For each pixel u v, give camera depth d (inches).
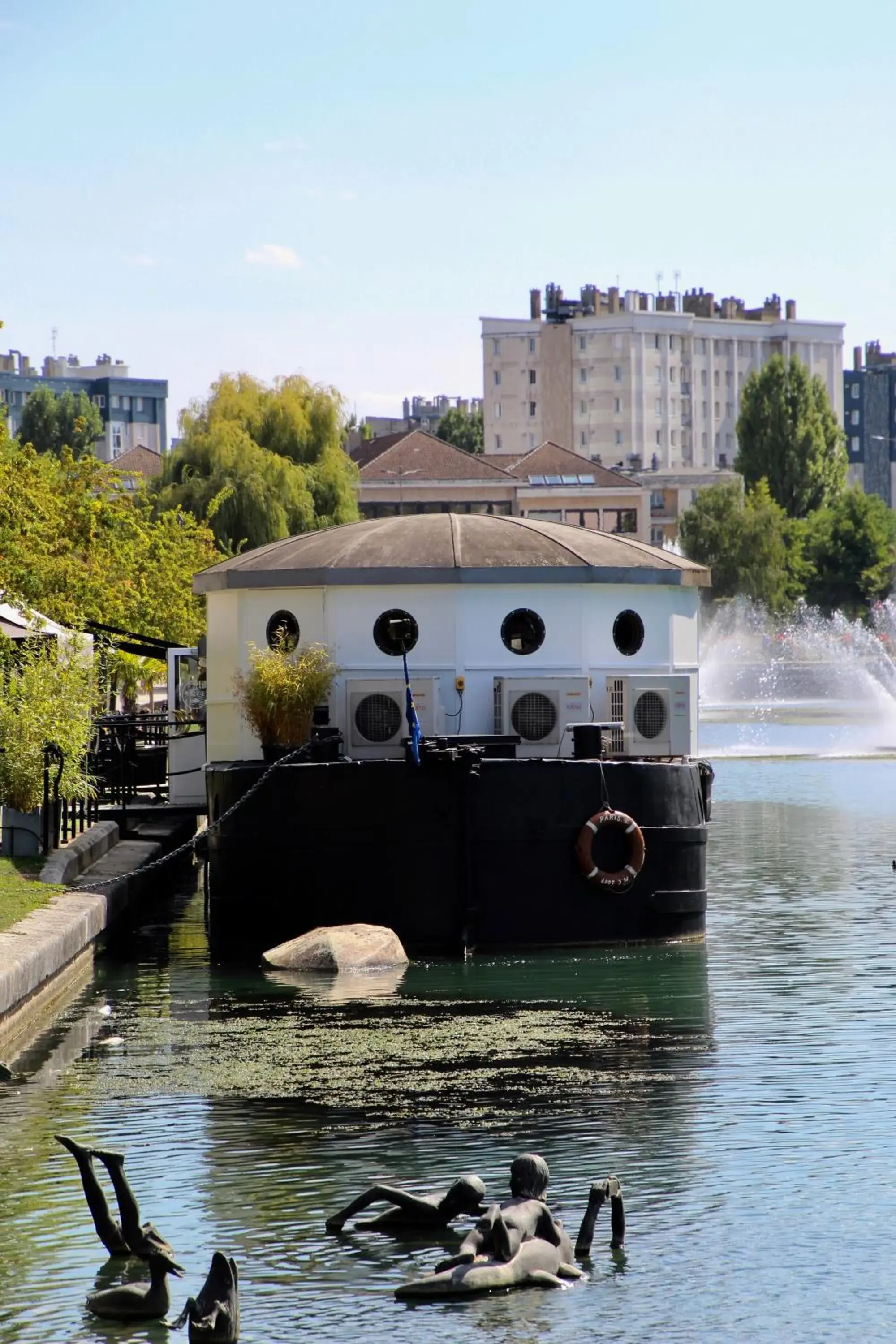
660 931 1203.9
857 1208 677.9
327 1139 769.6
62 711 1391.5
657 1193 698.8
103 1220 638.5
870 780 2637.8
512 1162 674.8
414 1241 649.0
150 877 1547.7
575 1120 797.2
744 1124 789.2
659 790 1190.9
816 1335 570.3
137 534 2564.0
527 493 7578.7
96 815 1504.7
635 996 1070.4
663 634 1255.5
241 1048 940.6
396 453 7623.0
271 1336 573.0
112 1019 1017.5
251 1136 773.3
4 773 1337.4
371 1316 587.5
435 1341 568.7
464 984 1097.4
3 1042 936.9
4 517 1891.0
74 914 1127.0
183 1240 650.8
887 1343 564.1
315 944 1139.9
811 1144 759.1
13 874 1251.2
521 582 1204.5
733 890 1572.3
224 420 3850.9
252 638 1240.2
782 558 6815.9
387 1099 831.1
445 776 1144.2
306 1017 1015.0
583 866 1162.6
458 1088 852.6
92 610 2087.8
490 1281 604.7
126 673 2287.2
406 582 1197.7
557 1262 619.5
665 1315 586.6
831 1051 932.0
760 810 2258.9
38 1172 725.9
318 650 1200.2
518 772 1152.8
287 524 3737.7
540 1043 949.2
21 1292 606.9
